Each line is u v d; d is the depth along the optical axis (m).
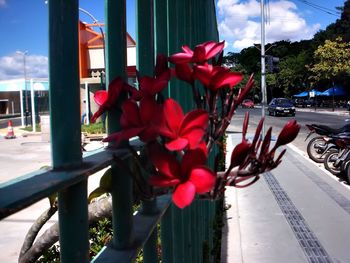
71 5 0.94
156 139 0.86
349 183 8.46
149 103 0.88
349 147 9.05
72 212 0.96
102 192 1.59
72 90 0.96
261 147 0.95
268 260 4.68
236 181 0.94
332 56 44.44
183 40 2.37
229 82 0.98
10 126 19.58
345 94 53.72
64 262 0.97
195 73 0.97
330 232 5.53
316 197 7.36
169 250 1.86
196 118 0.84
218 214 5.73
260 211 6.48
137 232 1.36
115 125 1.18
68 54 0.95
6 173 9.66
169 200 1.73
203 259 3.64
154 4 1.85
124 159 1.16
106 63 1.24
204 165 0.81
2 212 0.68
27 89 26.80
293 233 5.50
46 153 13.44
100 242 2.89
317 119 31.62
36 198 0.77
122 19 1.23
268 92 74.31
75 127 0.97
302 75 60.66
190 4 2.79
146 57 1.55
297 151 13.33
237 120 24.47
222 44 1.02
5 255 4.61
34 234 2.23
